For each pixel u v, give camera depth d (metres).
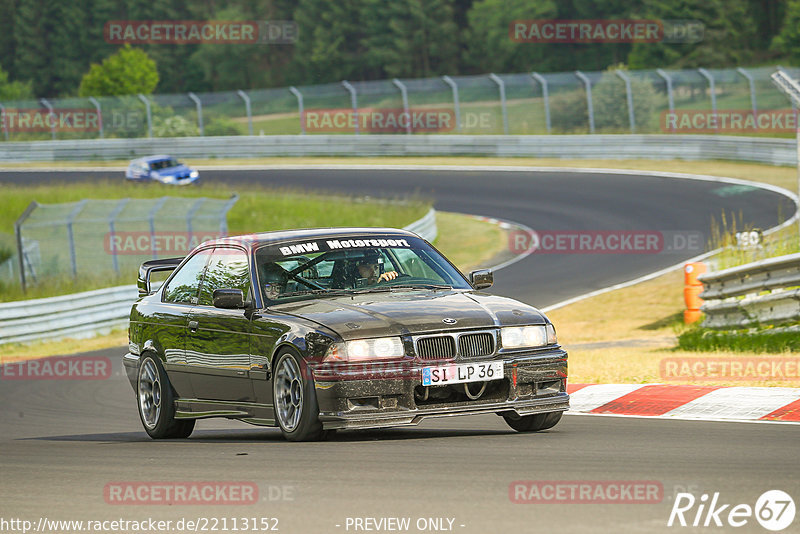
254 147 184.00
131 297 82.12
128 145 191.12
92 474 22.09
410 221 113.25
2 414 40.44
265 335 25.58
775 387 31.73
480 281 28.16
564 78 172.88
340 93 184.38
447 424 29.38
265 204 130.12
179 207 128.12
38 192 137.75
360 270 27.38
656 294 76.50
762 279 45.84
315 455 22.48
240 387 26.70
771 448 21.97
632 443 23.22
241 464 21.92
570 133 171.00
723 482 18.11
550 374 25.02
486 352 24.42
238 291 26.08
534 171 151.50
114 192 138.50
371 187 148.62
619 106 169.75
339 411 23.56
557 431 26.03
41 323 74.69
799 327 43.59
